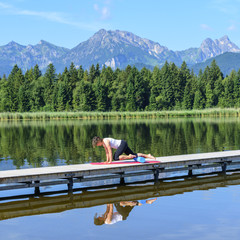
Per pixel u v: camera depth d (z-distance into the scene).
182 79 108.31
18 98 97.38
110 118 66.62
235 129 32.34
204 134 27.62
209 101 102.19
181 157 13.13
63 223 7.34
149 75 109.94
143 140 23.61
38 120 60.72
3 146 20.94
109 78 107.38
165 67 104.88
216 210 8.02
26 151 18.66
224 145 20.58
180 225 7.04
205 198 9.18
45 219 7.66
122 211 8.16
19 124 46.47
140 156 12.12
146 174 11.62
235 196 9.35
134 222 7.29
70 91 96.88
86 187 10.84
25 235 6.64
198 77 118.56
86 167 11.09
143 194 9.83
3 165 14.46
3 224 7.33
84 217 7.74
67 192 10.26
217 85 104.06
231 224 7.05
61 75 109.56
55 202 9.16
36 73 115.56
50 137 26.56
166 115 69.31
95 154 17.39
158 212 7.97
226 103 100.94
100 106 94.75
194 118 60.31
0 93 99.50
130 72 102.12
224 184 11.03
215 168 14.07
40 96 99.38
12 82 104.00
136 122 48.78
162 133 28.98
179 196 9.48
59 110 95.12
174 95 105.38
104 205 8.76
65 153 17.81
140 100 99.31
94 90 95.31
